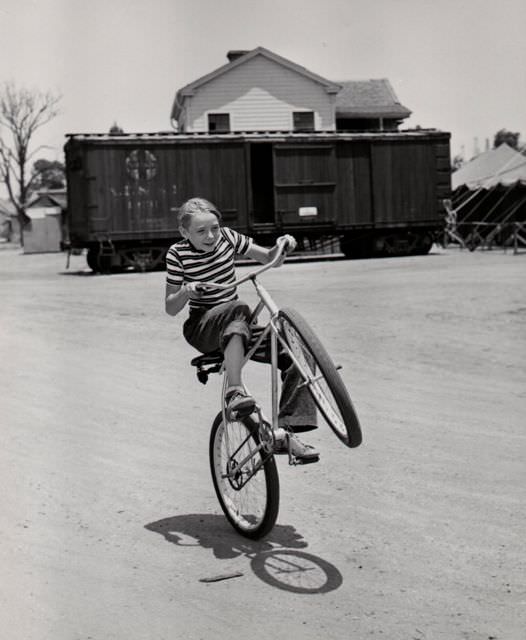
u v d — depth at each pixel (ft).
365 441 20.25
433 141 88.69
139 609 11.80
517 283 53.01
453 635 10.83
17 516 15.58
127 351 34.22
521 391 25.50
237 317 13.64
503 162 107.86
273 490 13.46
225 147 82.53
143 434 21.47
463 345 33.35
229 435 14.94
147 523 15.19
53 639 10.93
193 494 16.79
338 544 13.93
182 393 26.32
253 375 28.58
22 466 18.72
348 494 16.40
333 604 11.78
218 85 112.98
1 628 11.28
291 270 75.00
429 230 90.94
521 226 86.99
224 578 12.67
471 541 13.92
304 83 114.73
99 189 79.56
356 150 86.74
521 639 10.68
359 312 43.11
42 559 13.61
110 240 80.02
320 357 12.00
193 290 13.42
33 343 36.60
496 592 12.03
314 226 85.71
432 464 18.28
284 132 84.84
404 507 15.61
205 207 13.88
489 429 21.18
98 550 13.96
